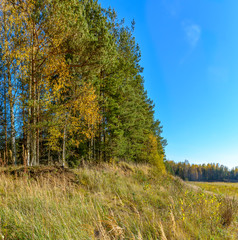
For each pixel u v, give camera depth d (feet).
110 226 8.40
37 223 8.68
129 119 57.41
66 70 33.35
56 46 29.27
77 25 30.50
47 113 29.07
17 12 27.30
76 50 33.58
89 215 10.71
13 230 8.29
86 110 36.55
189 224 10.70
